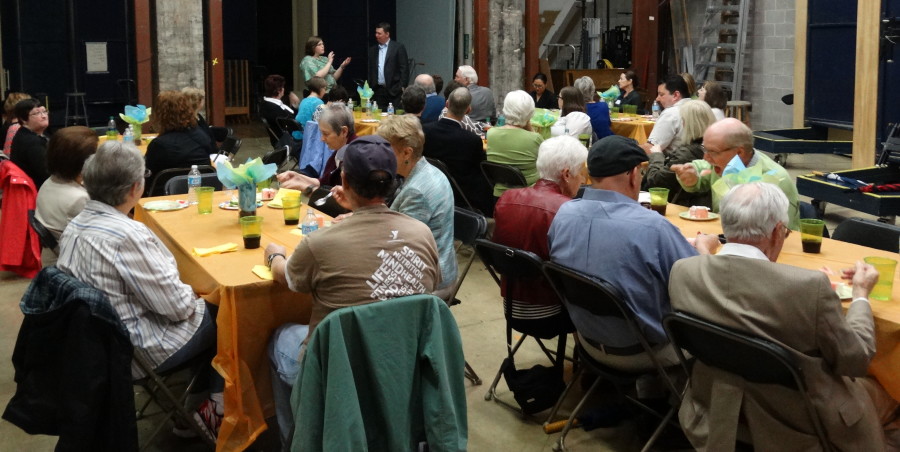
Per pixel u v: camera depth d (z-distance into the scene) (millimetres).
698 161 4340
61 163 4242
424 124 5754
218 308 2918
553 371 3441
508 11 11461
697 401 2549
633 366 2971
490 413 3510
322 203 4164
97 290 2508
